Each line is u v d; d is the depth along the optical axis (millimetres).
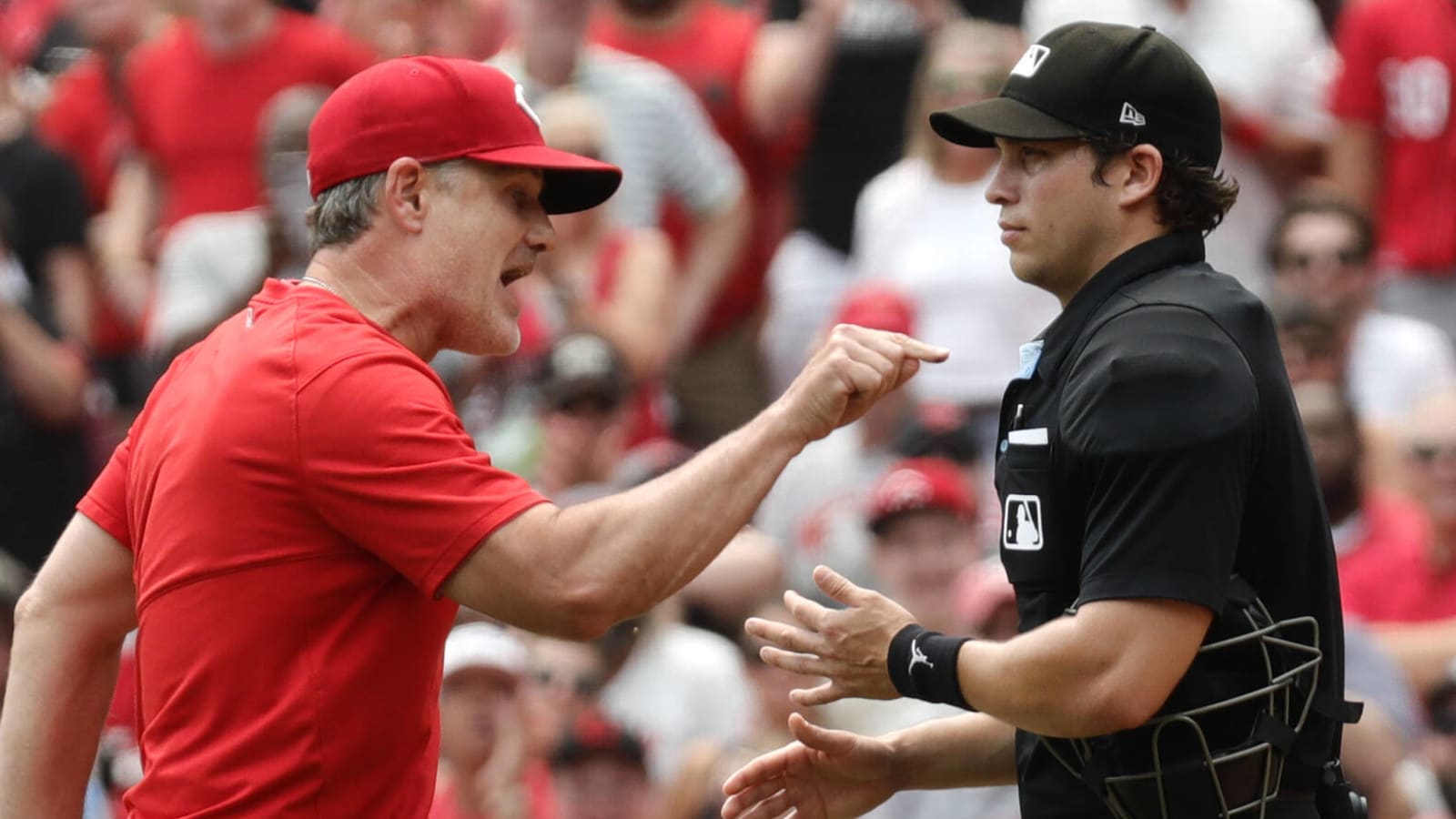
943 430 24375
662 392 27859
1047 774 13094
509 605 12211
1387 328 27109
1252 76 29438
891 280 27859
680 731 22266
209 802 12430
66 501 29203
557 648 22422
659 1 31469
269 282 13312
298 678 12398
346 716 12430
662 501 12273
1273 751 12438
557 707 22281
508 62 29078
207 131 30188
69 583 13594
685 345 29141
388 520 12219
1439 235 28953
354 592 12492
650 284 27484
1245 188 29422
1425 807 20594
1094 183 12562
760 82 31188
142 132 30844
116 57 33156
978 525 24328
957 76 27797
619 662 22500
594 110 27062
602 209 27672
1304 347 24125
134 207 31141
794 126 31094
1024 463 12508
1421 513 24016
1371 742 20453
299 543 12406
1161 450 11805
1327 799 13000
